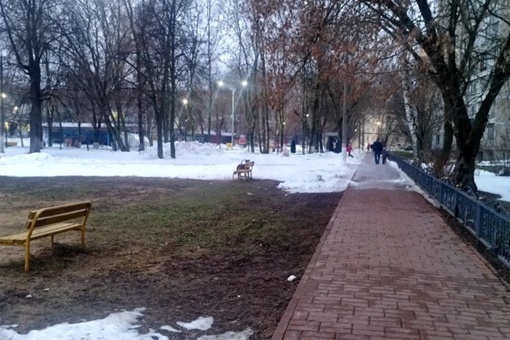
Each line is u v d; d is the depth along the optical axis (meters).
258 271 7.04
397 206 13.20
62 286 6.18
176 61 37.97
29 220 6.93
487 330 4.53
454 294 5.60
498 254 7.46
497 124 30.73
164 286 6.24
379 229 9.77
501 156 30.14
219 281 6.50
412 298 5.43
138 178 23.12
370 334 4.41
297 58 12.30
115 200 15.15
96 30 42.00
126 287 6.17
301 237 9.57
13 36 35.09
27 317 5.04
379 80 12.90
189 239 9.33
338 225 10.24
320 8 11.61
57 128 70.75
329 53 11.92
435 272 6.54
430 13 12.93
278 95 12.77
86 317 5.05
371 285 5.92
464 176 14.89
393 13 11.89
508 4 13.21
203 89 51.94
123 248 8.48
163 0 34.75
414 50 12.96
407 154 51.72
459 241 8.59
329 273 6.46
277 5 11.77
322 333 4.43
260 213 12.70
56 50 37.62
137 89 38.47
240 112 78.50
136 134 76.25
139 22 36.72
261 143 59.97
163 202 14.77
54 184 19.88
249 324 4.91
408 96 14.63
